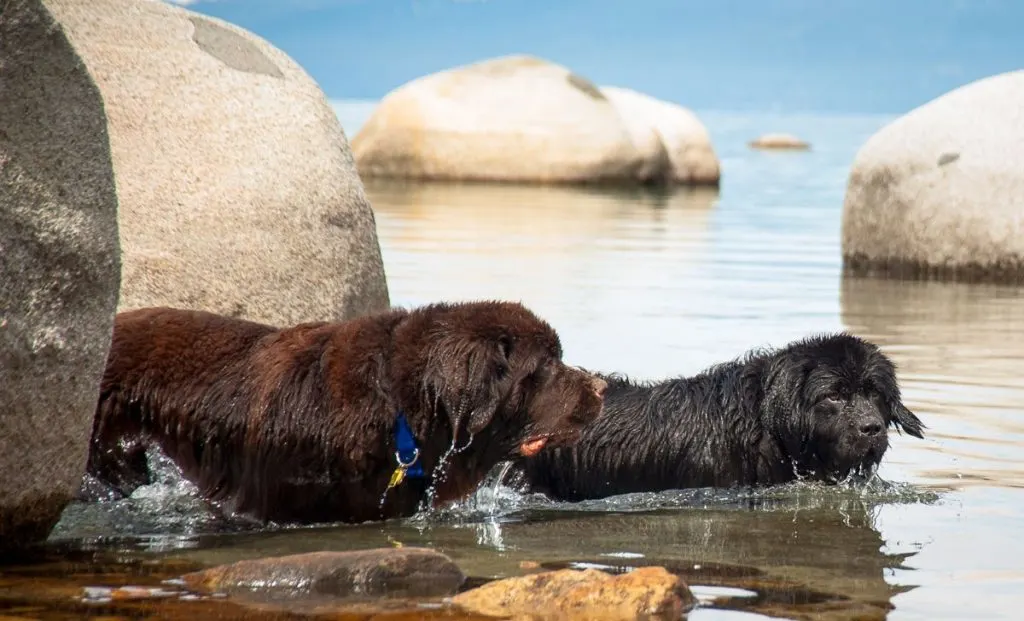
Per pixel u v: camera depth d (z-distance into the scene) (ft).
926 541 20.21
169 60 28.89
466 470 21.95
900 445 26.81
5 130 17.15
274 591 16.61
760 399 25.59
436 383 20.71
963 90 56.54
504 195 90.58
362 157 105.29
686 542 20.31
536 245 60.03
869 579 17.88
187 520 20.98
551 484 24.88
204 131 28.40
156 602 16.07
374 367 21.07
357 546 19.77
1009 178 52.75
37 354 17.33
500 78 106.93
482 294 43.98
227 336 21.81
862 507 22.84
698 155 106.42
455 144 102.63
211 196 27.84
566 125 103.09
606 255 57.21
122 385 21.24
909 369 34.04
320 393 20.99
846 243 56.54
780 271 54.19
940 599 16.87
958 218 53.06
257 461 21.01
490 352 20.88
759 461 25.39
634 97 112.16
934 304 46.32
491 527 21.40
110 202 18.43
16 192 17.12
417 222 69.10
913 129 55.52
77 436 18.12
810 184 107.76
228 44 30.27
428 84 106.63
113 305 18.51
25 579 17.13
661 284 48.75
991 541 20.18
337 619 15.47
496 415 21.39
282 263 28.27
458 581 17.31
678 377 27.91
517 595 16.21
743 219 76.54
